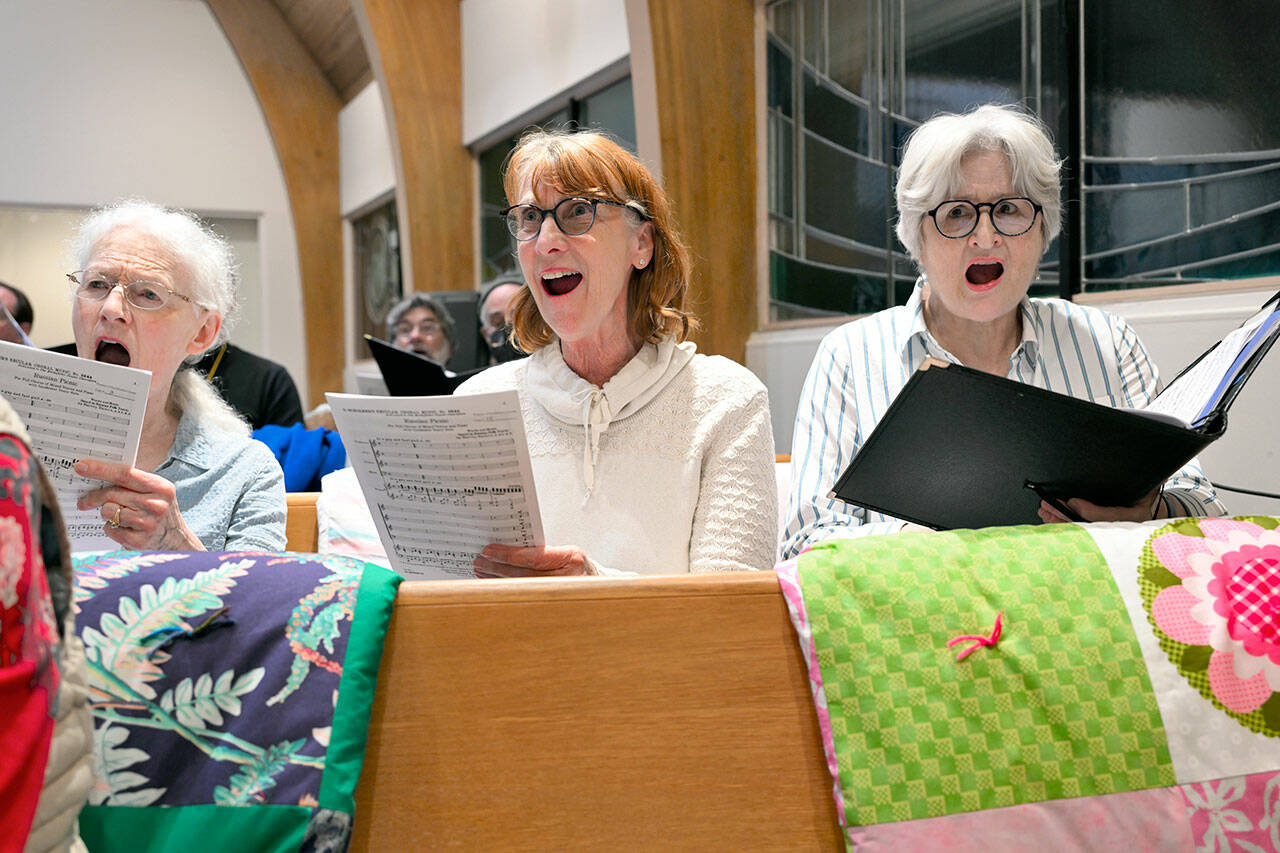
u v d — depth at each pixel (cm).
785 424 515
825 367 194
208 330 196
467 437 136
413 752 112
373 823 110
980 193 174
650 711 115
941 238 176
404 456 143
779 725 117
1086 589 125
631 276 192
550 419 190
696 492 183
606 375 190
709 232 528
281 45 1024
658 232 188
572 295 178
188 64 1005
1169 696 121
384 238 991
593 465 184
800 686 118
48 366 140
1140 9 348
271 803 105
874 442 133
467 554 150
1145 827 116
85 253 190
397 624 115
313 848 104
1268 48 310
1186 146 337
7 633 77
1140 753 118
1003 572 125
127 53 977
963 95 420
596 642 115
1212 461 288
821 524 174
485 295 475
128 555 117
